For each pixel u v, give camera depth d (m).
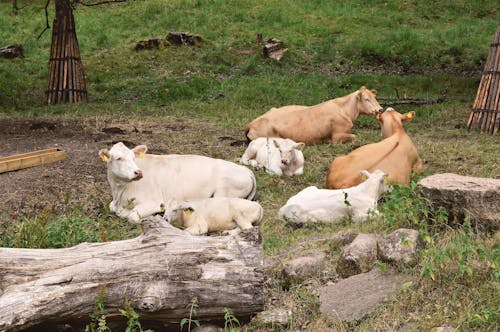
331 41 23.72
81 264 5.80
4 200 9.76
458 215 6.95
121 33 24.31
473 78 19.64
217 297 5.86
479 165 11.15
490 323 5.36
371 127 15.18
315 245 7.51
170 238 6.07
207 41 23.11
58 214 9.46
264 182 10.80
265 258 7.36
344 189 8.77
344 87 19.25
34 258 5.83
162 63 21.70
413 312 5.75
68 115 16.36
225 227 8.55
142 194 9.46
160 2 26.44
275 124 13.32
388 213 7.21
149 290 5.74
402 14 27.06
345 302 6.02
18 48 22.47
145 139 13.43
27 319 5.45
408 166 9.98
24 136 13.82
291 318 5.97
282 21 25.33
